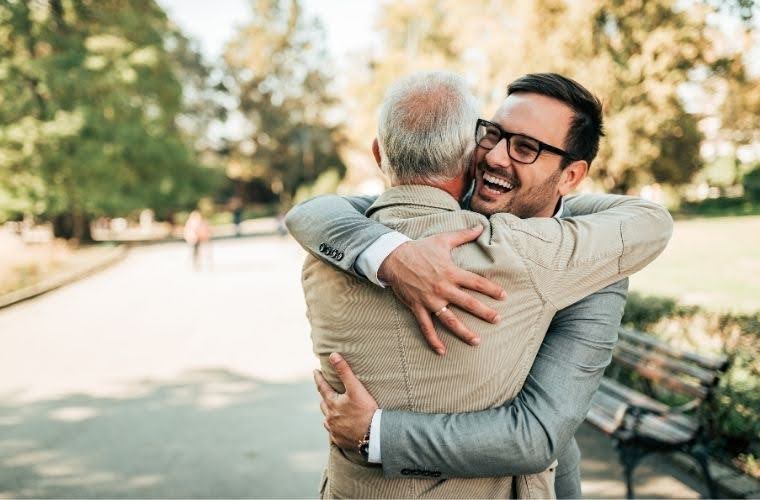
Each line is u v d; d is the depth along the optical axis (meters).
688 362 3.49
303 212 1.30
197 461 3.85
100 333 7.91
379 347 1.12
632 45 11.91
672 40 10.27
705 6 4.56
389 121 1.19
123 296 11.45
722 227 18.02
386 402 1.12
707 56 9.30
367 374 1.13
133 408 4.89
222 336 7.54
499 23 15.54
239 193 54.00
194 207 35.19
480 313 1.05
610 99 12.94
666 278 9.34
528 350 1.11
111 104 23.25
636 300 4.83
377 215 1.21
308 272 1.26
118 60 23.14
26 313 9.72
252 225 42.94
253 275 14.48
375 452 1.10
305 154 48.81
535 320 1.11
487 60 15.41
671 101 12.97
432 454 1.07
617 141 14.21
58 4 22.91
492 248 1.08
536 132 1.32
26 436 4.32
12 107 21.89
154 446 4.10
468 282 1.05
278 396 5.16
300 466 3.77
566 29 12.50
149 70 24.92
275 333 7.67
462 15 18.47
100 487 3.51
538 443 1.06
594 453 3.78
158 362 6.33
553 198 1.41
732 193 28.41
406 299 1.07
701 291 8.05
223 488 3.48
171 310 9.66
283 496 3.37
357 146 39.84
